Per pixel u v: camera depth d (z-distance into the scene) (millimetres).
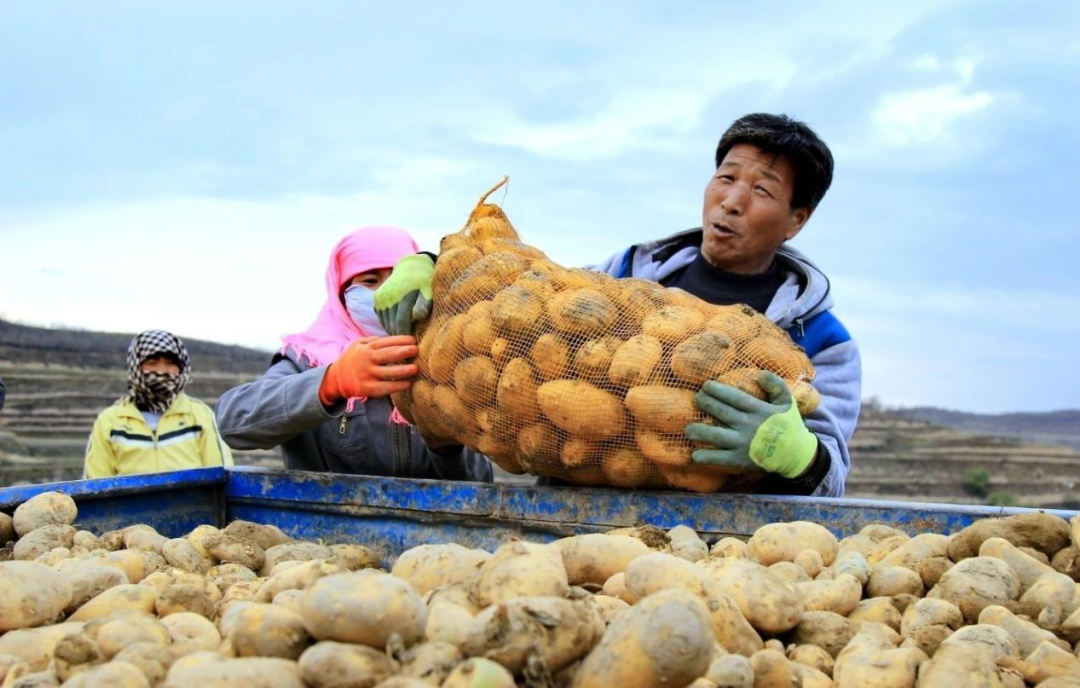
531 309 3652
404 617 2109
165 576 3043
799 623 2750
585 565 2836
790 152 4680
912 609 2799
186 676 1986
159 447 6902
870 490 26578
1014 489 27703
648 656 2055
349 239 5090
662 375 3547
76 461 17250
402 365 4004
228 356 24703
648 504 3744
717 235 4781
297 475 4559
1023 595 2875
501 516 4012
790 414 3520
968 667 2359
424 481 4215
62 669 2238
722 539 3395
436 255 4234
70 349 22062
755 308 4844
